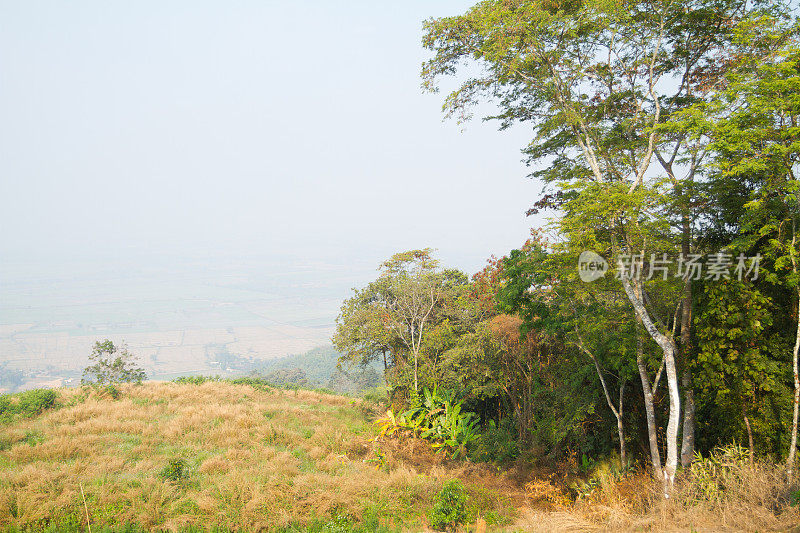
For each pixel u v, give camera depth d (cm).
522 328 1510
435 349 2191
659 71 1289
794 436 948
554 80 1234
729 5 1177
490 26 1167
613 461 1326
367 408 2470
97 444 1491
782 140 954
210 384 2595
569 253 1188
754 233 1011
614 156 1323
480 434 1912
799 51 960
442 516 1094
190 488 1198
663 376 1326
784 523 770
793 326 1043
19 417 1834
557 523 1013
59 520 1001
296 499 1161
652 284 1186
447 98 1362
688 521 859
